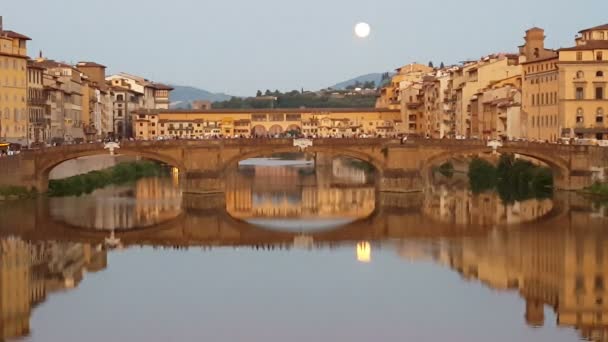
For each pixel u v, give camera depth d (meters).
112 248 104.12
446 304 77.88
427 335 69.50
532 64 185.12
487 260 95.31
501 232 112.88
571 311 75.44
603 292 81.38
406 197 153.50
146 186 178.12
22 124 177.62
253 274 89.75
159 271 91.06
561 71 166.75
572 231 111.94
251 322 72.69
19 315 74.38
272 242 108.75
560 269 90.12
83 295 80.88
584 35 184.12
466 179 191.50
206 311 75.88
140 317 74.00
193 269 92.12
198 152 158.00
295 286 84.50
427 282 85.75
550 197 148.62
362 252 100.94
